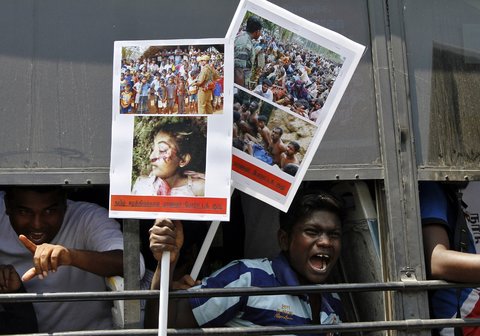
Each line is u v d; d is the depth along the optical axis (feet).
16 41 7.97
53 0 8.07
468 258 7.94
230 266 8.15
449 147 8.49
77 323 8.59
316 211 8.18
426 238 8.43
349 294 9.00
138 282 7.77
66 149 7.88
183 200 7.26
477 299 8.54
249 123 7.60
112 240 8.29
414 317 7.98
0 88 7.88
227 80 7.34
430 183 8.77
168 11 8.23
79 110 7.94
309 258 8.15
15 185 8.10
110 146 7.94
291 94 7.61
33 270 7.59
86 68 8.00
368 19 8.54
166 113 7.38
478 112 8.63
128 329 7.61
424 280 8.11
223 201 7.22
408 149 8.35
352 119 8.31
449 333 8.59
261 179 7.55
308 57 7.62
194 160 7.29
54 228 8.46
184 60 7.41
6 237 8.56
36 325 8.32
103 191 9.50
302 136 7.59
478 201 9.16
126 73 7.45
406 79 8.46
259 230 9.39
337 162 8.22
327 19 8.48
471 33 8.75
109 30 8.10
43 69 7.95
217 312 7.84
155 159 7.33
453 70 8.64
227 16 8.30
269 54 7.63
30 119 7.88
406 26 8.60
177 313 7.86
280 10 7.61
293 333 7.56
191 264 9.38
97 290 8.55
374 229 8.39
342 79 7.57
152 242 7.22
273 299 7.99
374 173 8.25
